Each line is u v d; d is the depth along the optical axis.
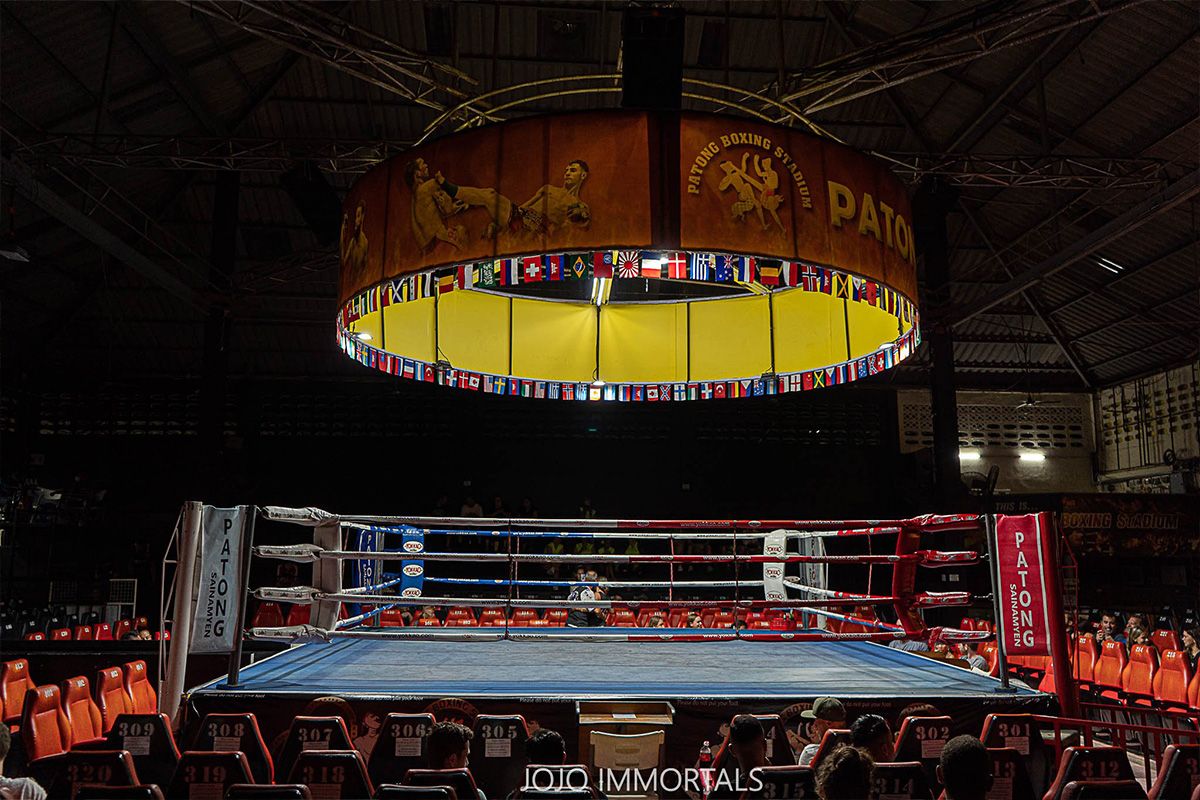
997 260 19.53
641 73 5.41
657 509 22.92
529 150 4.82
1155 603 18.98
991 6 10.88
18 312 18.16
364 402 22.61
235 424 22.16
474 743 4.23
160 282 15.07
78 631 11.57
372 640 8.40
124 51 12.74
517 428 22.89
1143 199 15.35
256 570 21.61
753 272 5.07
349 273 5.48
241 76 14.88
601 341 8.62
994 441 23.50
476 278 5.23
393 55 14.17
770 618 11.65
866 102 16.69
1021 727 4.48
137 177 15.85
